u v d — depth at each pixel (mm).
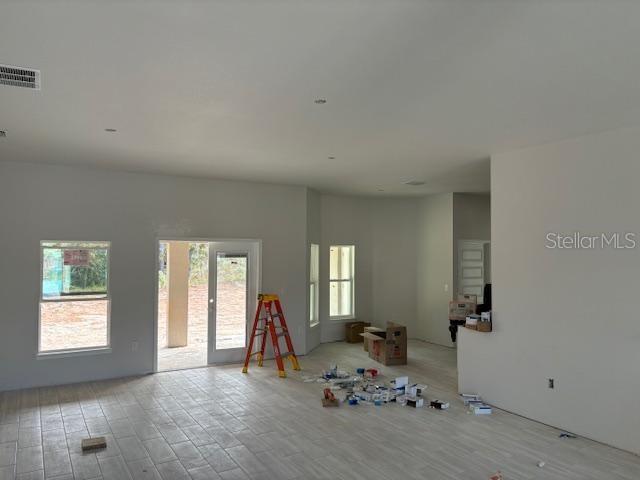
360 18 2273
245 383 6035
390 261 9336
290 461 3791
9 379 5699
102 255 6309
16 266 5770
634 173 4039
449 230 8523
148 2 2137
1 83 3150
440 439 4273
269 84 3176
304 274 7742
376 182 7320
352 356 7715
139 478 3498
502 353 5129
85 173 6172
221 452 3953
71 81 3121
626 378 4047
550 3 2115
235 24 2344
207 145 4910
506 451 4020
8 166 5762
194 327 10023
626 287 4066
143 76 3039
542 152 4781
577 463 3795
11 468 3650
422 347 8453
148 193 6559
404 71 2936
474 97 3400
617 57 2709
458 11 2197
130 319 6383
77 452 3939
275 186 7523
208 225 6957
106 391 5660
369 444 4145
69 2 2137
